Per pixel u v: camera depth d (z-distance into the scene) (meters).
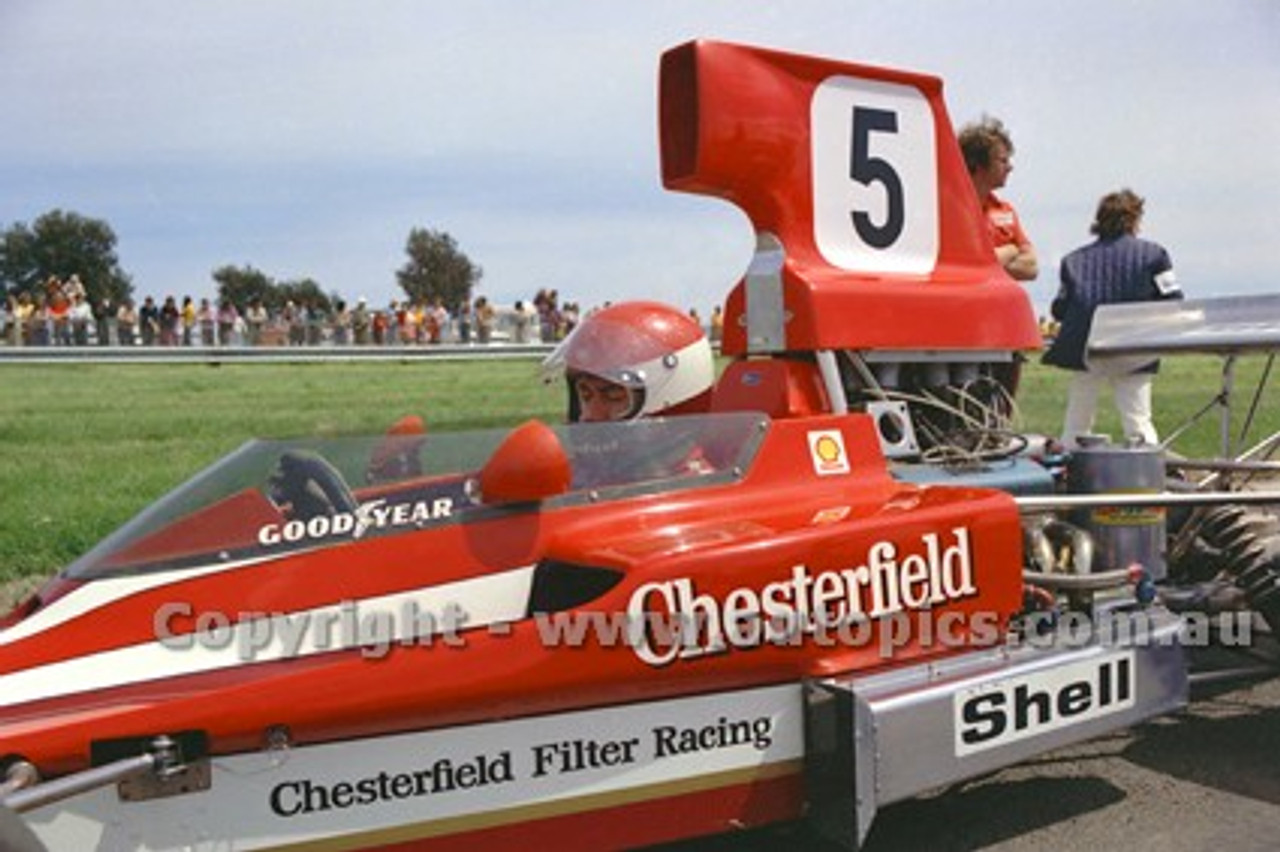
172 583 2.66
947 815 3.42
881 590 3.04
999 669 3.14
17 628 2.60
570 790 2.77
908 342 3.88
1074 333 6.28
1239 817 3.37
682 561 2.80
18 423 12.24
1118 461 3.60
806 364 3.75
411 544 2.82
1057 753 3.87
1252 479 4.73
